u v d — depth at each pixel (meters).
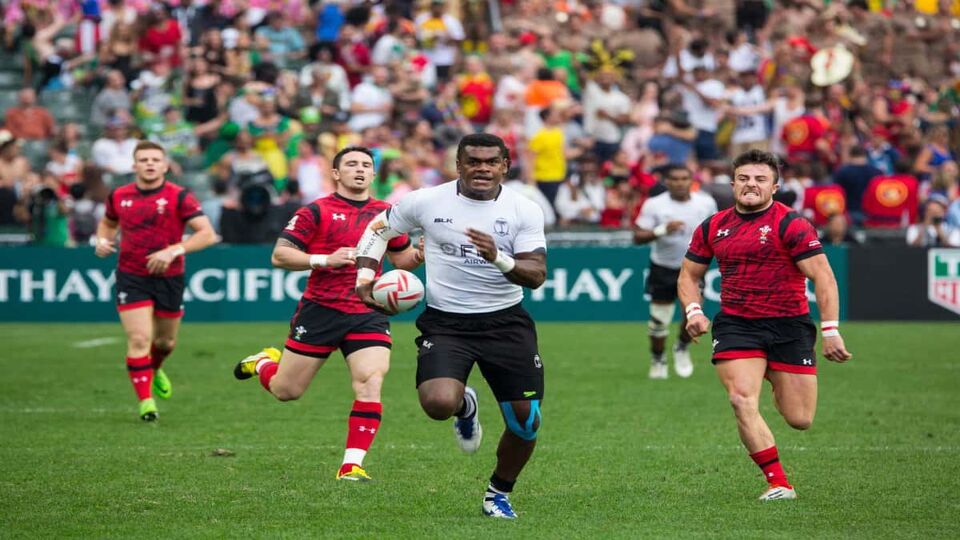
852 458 32.31
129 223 39.09
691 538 23.38
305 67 83.31
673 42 83.62
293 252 30.28
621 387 46.88
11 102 88.75
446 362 24.41
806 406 27.36
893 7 95.25
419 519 25.11
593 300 71.69
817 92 81.38
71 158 77.88
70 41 92.69
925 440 35.16
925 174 79.06
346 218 31.19
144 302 39.12
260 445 34.38
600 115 78.50
